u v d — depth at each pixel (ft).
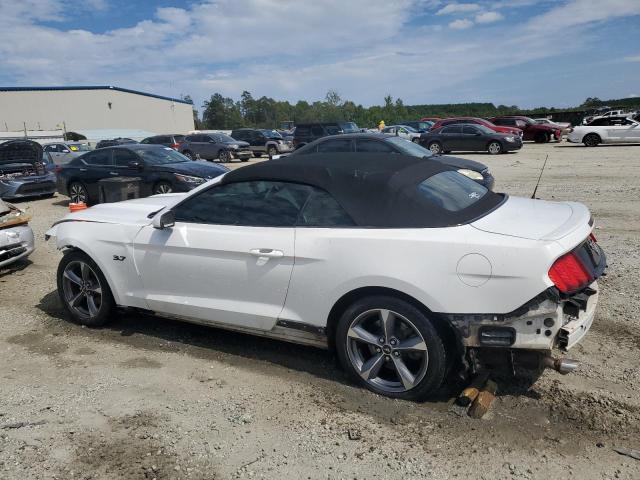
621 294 17.01
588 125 89.10
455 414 10.96
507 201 13.24
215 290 13.55
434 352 10.93
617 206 32.37
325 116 276.21
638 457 9.43
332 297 11.80
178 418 11.15
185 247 13.74
